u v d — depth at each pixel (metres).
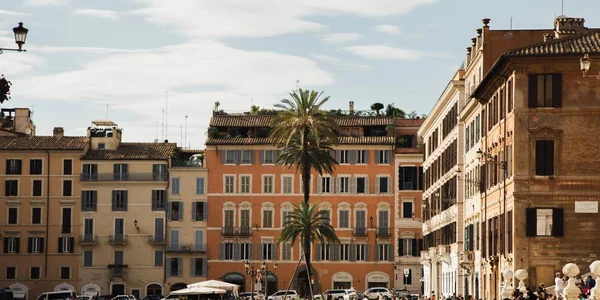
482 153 87.31
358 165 165.38
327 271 165.00
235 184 166.38
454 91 114.94
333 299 145.88
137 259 166.00
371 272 164.25
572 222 77.62
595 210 77.31
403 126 168.62
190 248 165.75
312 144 131.00
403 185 164.12
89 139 170.12
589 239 77.38
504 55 77.81
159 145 171.75
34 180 167.00
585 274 71.56
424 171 153.38
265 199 165.88
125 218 166.25
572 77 77.62
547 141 77.94
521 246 77.88
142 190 166.62
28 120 183.00
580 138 77.50
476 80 101.50
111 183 166.50
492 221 89.50
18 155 167.25
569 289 55.44
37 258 166.25
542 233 77.81
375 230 164.50
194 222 166.12
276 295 151.00
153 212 166.12
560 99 77.62
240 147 166.50
